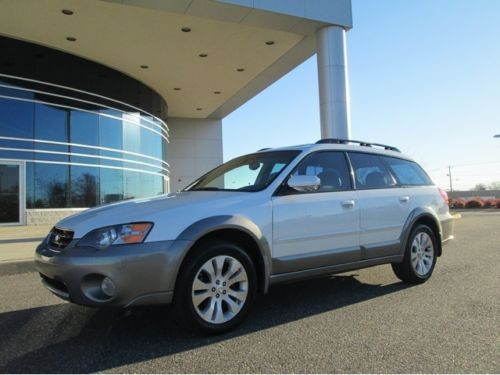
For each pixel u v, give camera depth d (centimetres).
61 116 1554
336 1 1345
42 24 1341
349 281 592
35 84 1492
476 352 343
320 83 1370
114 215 373
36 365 325
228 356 339
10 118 1436
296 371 312
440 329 396
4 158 1419
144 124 1939
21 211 1439
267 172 473
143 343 367
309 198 459
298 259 437
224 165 559
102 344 366
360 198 504
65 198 1543
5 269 716
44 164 1498
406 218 552
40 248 400
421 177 622
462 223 1739
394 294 521
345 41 1373
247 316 402
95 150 1647
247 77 1900
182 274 366
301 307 470
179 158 2645
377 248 511
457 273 650
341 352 346
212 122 2734
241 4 1207
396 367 318
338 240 475
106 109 1711
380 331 392
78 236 361
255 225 409
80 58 1627
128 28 1383
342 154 523
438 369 314
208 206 397
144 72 1806
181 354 343
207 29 1406
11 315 457
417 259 570
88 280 346
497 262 753
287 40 1498
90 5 1226
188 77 1881
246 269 398
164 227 364
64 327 412
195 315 368
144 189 1912
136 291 346
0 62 1424
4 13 1261
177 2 1177
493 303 479
